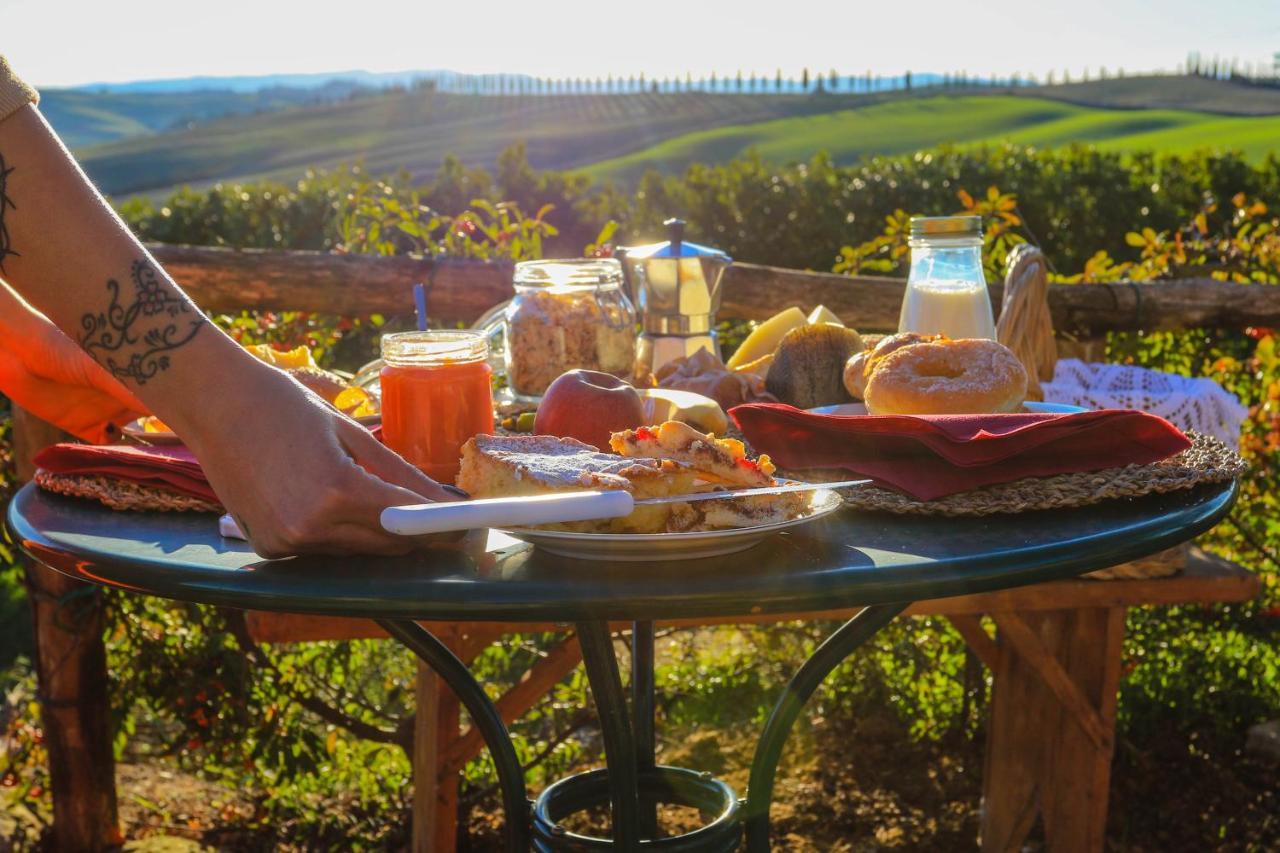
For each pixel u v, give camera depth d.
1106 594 2.21
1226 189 9.41
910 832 3.01
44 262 0.91
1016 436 1.13
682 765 3.34
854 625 1.30
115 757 3.17
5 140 0.90
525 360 1.75
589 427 1.29
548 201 8.49
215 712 3.02
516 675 3.45
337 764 3.24
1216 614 3.41
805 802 3.16
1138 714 3.31
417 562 0.93
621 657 3.39
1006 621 2.25
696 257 2.03
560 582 0.87
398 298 2.91
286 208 7.75
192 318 0.92
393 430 1.26
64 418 1.47
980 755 3.35
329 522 0.89
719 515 0.95
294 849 3.08
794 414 1.20
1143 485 1.13
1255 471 3.45
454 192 8.34
